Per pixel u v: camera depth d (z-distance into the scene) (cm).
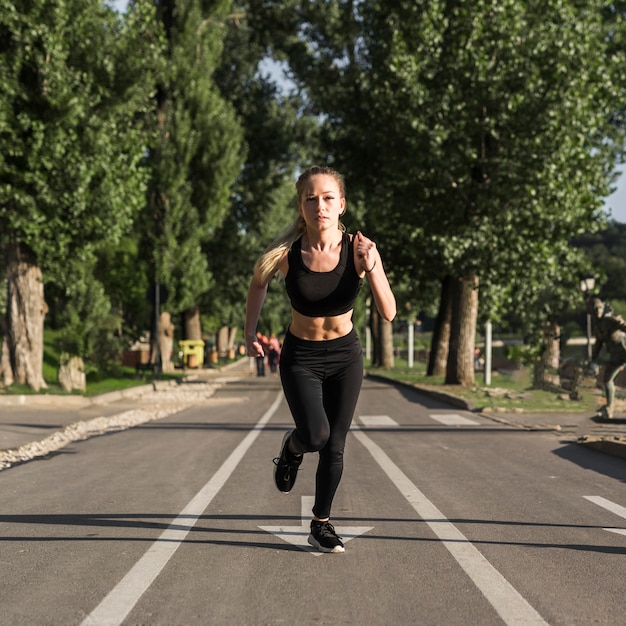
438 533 585
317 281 480
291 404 498
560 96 2367
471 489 782
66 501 724
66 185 2181
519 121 2420
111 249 3356
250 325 504
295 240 491
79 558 514
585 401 1962
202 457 1034
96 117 2241
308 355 496
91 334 2397
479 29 2481
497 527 607
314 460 1018
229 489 780
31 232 2159
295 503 704
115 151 2362
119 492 768
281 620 391
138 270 3609
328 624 385
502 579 462
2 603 421
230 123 3988
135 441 1250
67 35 2255
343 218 3125
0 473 913
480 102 2456
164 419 1686
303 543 552
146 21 2412
